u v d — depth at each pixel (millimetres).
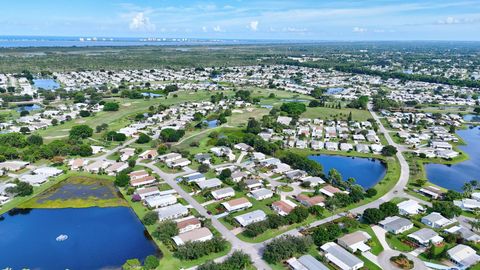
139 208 147500
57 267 111875
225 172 174875
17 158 197375
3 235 129250
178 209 142000
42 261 114812
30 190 158500
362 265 110500
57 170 179875
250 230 126250
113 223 138000
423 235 125812
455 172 198000
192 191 162250
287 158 196875
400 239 126875
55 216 142750
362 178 188125
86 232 131750
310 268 106875
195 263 111500
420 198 160625
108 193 162875
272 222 130875
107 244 124188
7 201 151625
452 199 156750
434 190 164500
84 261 115000
